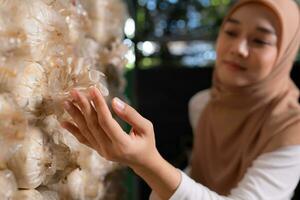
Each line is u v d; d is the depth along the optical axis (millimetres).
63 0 653
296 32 1004
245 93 963
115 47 953
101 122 512
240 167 952
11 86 540
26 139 550
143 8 2045
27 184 558
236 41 950
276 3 948
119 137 524
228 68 968
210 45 2055
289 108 917
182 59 2057
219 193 998
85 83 593
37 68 566
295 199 1691
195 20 2086
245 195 774
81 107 514
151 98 1905
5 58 539
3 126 518
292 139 825
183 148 1884
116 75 978
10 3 550
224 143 1002
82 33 778
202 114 1117
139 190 1840
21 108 544
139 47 1947
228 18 1011
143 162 569
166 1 2066
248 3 958
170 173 619
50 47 590
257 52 936
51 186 631
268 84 956
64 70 585
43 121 588
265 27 929
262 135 883
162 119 1901
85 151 721
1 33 526
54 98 563
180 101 1901
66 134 634
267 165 815
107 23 936
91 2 875
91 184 760
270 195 789
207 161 1062
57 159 601
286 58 982
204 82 1896
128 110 540
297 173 828
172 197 633
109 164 869
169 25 2068
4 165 532
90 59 755
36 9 577
